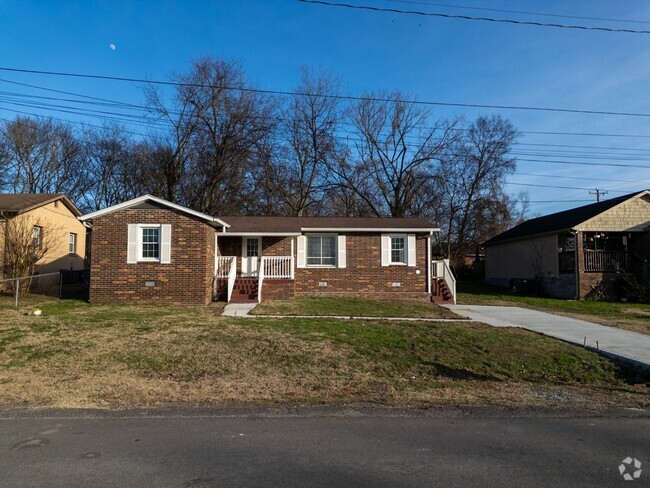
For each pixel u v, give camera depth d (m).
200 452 4.53
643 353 10.18
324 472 4.07
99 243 16.19
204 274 16.27
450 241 38.12
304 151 35.62
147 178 34.94
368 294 20.14
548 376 9.09
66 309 14.34
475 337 11.37
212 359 9.14
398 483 3.85
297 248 20.23
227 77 31.03
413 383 8.09
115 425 5.35
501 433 5.20
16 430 5.15
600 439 5.03
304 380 8.05
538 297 24.55
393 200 37.06
